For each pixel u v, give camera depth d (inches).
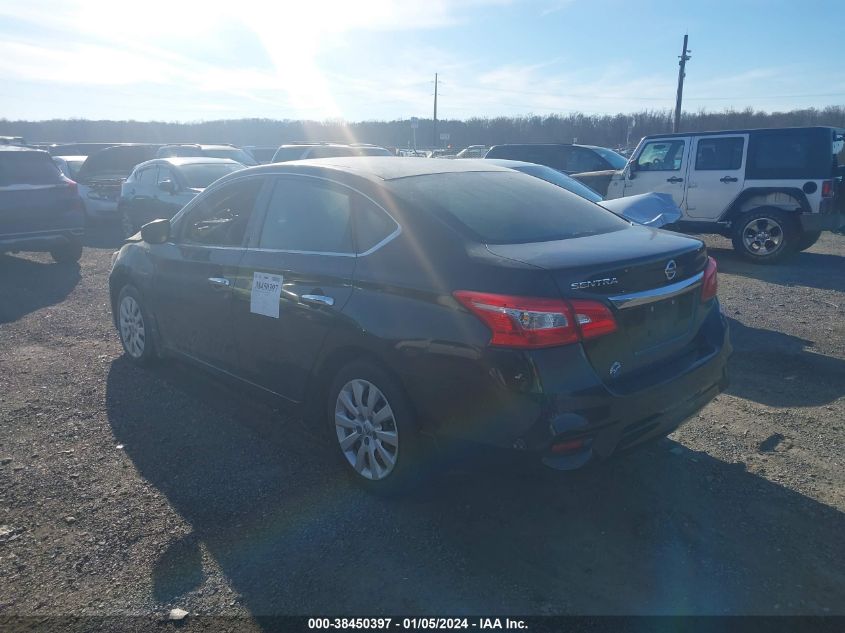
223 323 185.0
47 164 425.4
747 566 127.6
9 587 123.9
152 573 127.3
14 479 160.9
